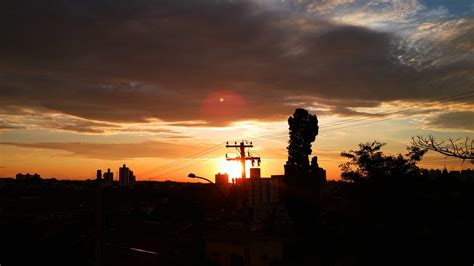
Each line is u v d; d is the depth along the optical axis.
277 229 51.81
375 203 28.72
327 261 30.17
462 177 25.12
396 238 25.83
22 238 39.09
